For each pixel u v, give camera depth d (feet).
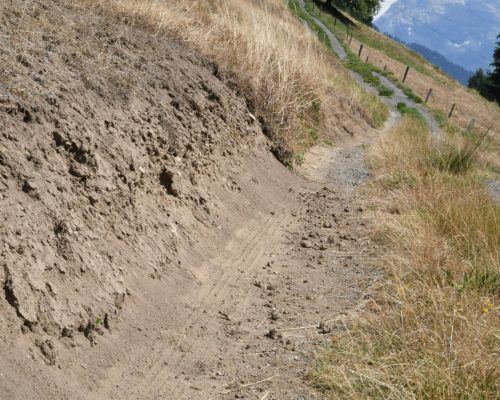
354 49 145.79
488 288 15.51
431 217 20.21
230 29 31.65
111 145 15.75
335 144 42.37
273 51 34.47
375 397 11.00
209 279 16.39
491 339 12.60
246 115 26.94
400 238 19.31
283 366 12.59
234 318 14.70
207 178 20.85
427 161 30.22
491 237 18.37
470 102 131.13
